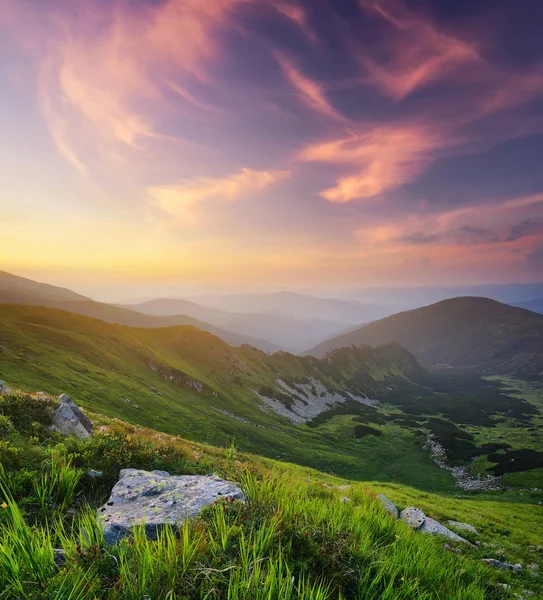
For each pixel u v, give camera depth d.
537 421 154.50
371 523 7.44
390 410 190.62
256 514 5.92
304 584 4.48
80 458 9.47
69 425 12.55
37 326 95.69
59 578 3.84
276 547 5.04
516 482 74.12
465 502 37.16
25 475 7.45
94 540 4.61
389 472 86.69
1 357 62.28
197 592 3.91
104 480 8.96
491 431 135.00
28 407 12.27
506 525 25.16
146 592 3.75
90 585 3.83
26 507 6.62
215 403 118.31
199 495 7.32
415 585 4.82
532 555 15.57
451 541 13.74
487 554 13.82
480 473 84.88
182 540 4.78
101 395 69.38
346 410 178.38
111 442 10.85
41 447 9.55
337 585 4.67
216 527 5.13
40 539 4.64
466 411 177.38
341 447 112.12
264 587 3.69
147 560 4.00
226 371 158.75
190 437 70.62
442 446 113.12
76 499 7.80
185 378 121.56
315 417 156.38
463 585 6.44
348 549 5.46
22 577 3.78
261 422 118.31
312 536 5.63
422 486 76.50
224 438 80.75
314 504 7.19
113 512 6.68
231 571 4.12
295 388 184.25
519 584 10.52
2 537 4.35
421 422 153.75
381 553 5.81
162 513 6.44
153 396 87.75
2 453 8.25
